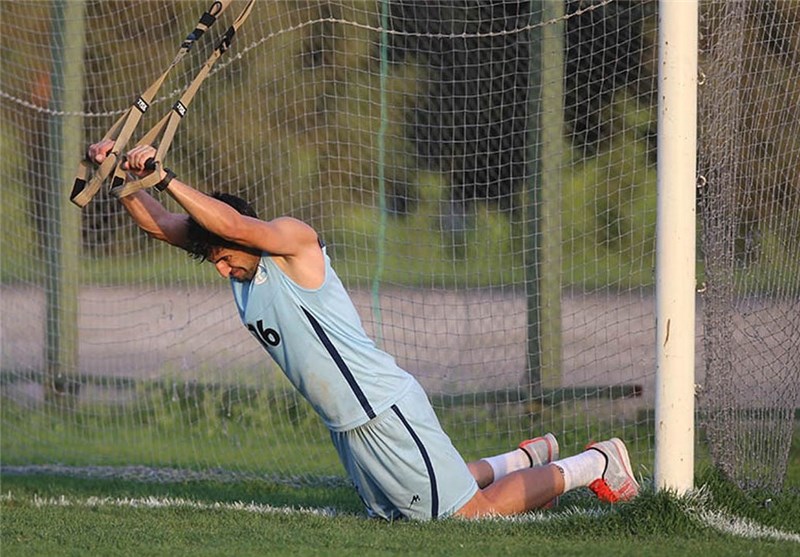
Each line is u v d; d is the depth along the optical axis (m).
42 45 36.34
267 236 16.70
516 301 35.25
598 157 31.47
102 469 27.45
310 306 17.27
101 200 37.59
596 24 29.06
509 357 34.31
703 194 19.95
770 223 21.25
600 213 32.38
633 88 29.70
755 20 21.53
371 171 36.59
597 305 33.62
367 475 18.06
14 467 27.95
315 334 17.30
